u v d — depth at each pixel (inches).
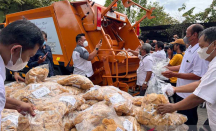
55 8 171.9
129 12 506.6
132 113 65.5
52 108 57.7
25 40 41.3
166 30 517.3
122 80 171.8
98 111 58.9
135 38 203.8
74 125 62.0
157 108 60.4
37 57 124.6
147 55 144.0
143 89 142.9
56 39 177.6
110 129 50.5
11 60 43.0
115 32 209.5
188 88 78.7
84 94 76.4
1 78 39.2
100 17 152.8
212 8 519.2
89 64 149.2
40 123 52.4
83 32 158.2
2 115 54.9
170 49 202.5
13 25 41.9
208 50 62.3
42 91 67.9
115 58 148.4
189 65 99.5
